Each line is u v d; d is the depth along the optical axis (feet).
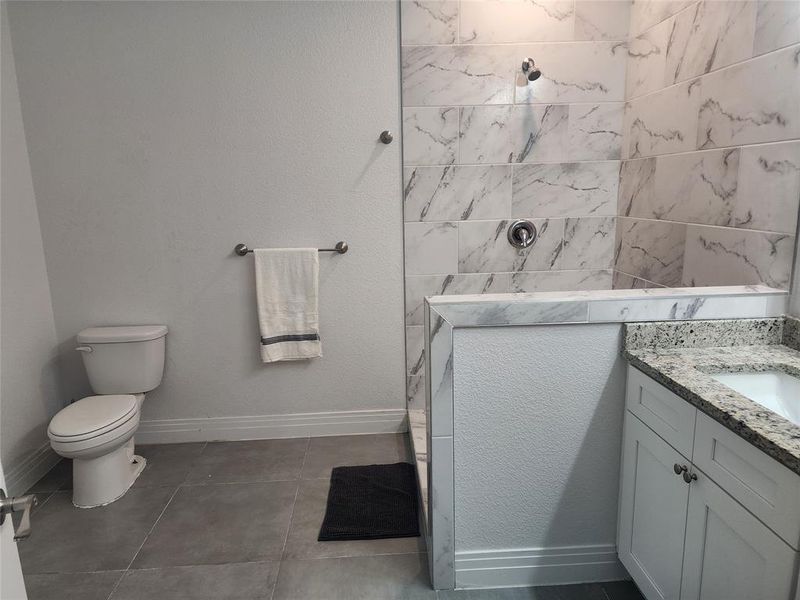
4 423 8.04
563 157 9.04
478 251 9.33
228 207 9.02
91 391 9.52
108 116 8.64
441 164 9.01
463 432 5.74
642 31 8.25
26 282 8.59
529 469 5.88
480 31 8.61
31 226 8.74
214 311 9.37
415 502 7.76
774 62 5.60
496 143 8.96
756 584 3.82
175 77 8.57
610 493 5.99
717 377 5.05
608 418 5.79
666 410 4.89
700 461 4.41
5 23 8.23
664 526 5.01
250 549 6.85
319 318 9.48
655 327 5.51
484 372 5.61
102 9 8.32
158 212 8.98
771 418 3.89
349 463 8.91
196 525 7.34
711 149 6.68
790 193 5.47
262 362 9.59
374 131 8.89
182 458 9.16
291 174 8.97
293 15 8.48
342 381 9.77
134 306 9.27
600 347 5.62
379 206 9.14
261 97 8.70
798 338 5.41
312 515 7.55
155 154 8.79
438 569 6.07
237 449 9.47
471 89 8.77
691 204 7.14
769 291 5.54
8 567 3.08
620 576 6.19
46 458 8.85
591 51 8.71
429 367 5.63
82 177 8.80
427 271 9.38
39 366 8.84
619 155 9.06
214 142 8.80
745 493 3.89
